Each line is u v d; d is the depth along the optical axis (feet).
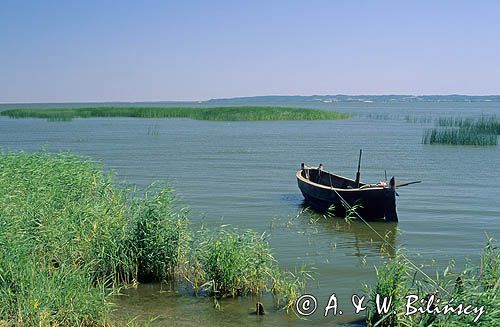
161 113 317.83
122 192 48.91
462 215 58.65
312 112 304.50
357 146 138.62
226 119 281.95
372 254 44.75
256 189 75.41
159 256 38.11
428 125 230.07
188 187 76.59
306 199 65.41
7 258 31.27
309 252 45.32
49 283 29.86
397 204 64.90
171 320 31.53
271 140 157.07
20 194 43.93
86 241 37.60
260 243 38.55
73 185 47.70
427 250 45.75
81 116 314.76
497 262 29.86
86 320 30.25
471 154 119.65
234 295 35.17
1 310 28.32
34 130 200.44
